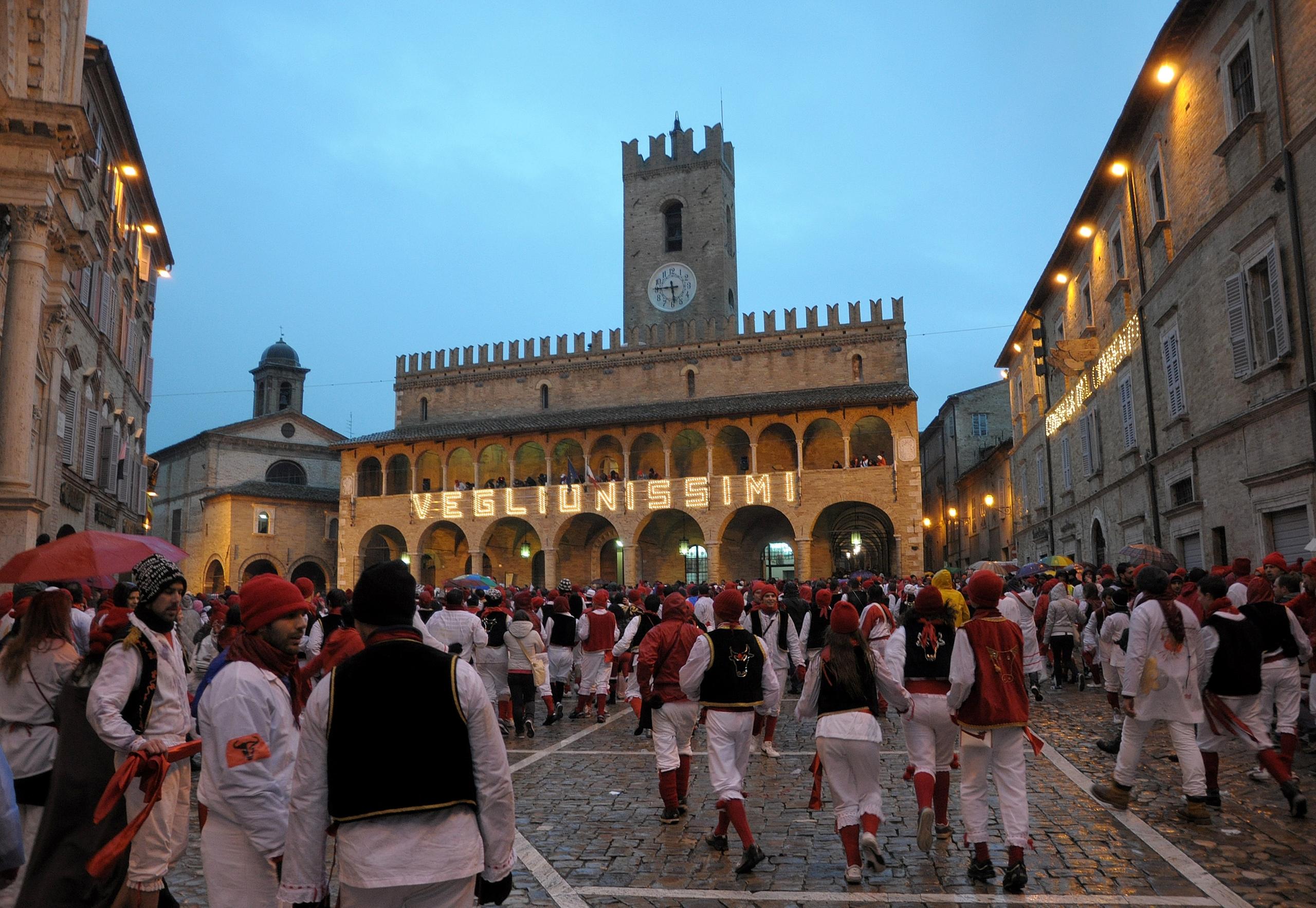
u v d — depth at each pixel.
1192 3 22.52
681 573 59.00
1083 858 8.42
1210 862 8.22
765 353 58.22
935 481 73.88
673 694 10.20
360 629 4.53
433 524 58.47
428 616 17.50
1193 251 24.11
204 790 4.98
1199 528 24.27
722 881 8.03
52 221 21.62
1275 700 11.51
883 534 57.97
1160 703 9.77
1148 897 7.38
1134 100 26.92
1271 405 19.70
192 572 68.50
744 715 8.88
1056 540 42.38
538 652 16.23
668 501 53.47
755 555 58.06
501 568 63.12
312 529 67.31
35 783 6.85
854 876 7.86
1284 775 9.69
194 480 70.06
